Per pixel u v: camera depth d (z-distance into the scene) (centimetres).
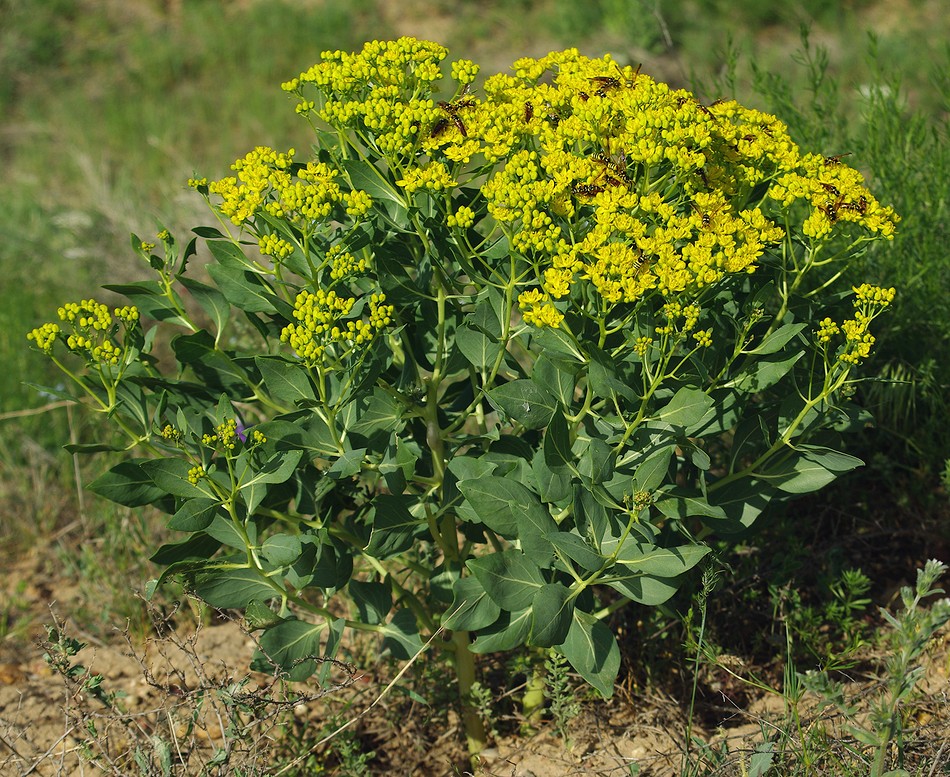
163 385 127
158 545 157
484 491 121
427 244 123
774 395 133
